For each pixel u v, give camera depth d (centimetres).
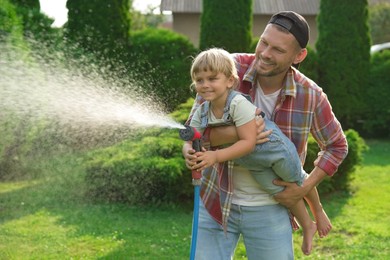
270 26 313
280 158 318
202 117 323
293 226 373
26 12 995
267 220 336
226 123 314
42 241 609
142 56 1239
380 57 1434
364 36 1407
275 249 338
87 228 657
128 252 577
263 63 314
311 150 787
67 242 608
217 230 341
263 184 329
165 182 749
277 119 333
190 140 306
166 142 790
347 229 676
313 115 338
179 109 916
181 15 2242
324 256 582
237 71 338
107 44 1189
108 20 1193
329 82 1405
